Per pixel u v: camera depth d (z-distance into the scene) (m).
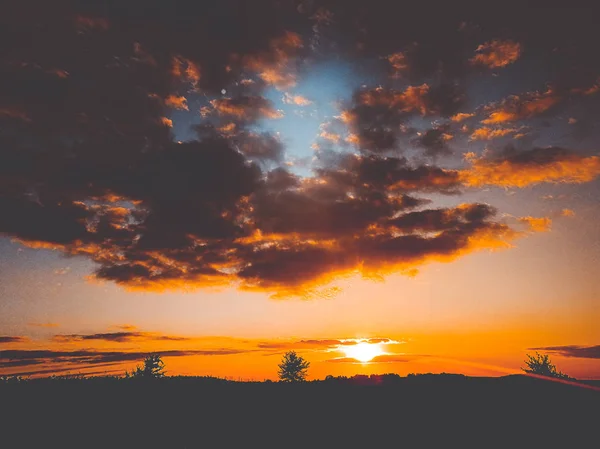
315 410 23.31
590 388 28.19
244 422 21.00
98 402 23.38
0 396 23.12
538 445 17.64
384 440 18.31
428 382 30.36
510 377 32.09
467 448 17.30
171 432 19.12
